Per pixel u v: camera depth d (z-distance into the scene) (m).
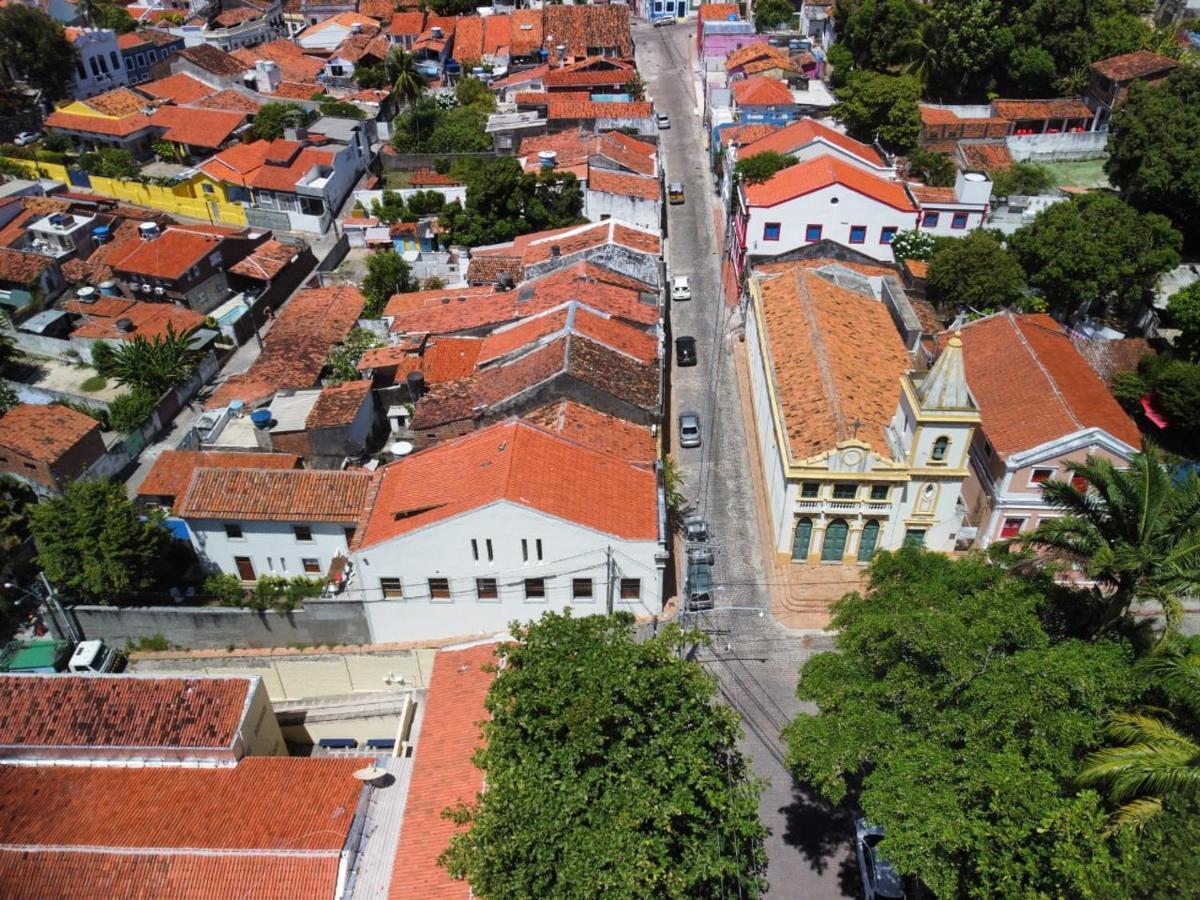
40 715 41.22
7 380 68.19
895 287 64.38
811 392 52.59
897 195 72.62
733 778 33.47
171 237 78.00
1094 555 33.97
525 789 29.11
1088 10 96.94
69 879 34.72
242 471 49.94
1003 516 49.72
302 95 109.44
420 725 41.69
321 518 48.38
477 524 43.72
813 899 37.06
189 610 47.75
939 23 98.62
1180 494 34.06
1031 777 27.95
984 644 30.95
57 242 81.88
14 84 109.94
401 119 102.56
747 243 72.25
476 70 119.75
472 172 86.25
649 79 121.81
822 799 40.78
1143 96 75.50
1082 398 50.84
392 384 60.62
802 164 74.00
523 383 53.88
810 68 112.44
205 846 35.47
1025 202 77.06
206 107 105.50
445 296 69.19
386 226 85.19
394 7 136.62
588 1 144.25
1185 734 29.98
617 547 44.62
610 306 61.84
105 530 46.62
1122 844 26.73
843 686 33.47
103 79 116.50
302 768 40.00
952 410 45.31
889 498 48.72
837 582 50.88
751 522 54.69
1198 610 49.03
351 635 48.34
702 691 32.31
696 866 29.78
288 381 61.75
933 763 29.61
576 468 47.34
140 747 40.19
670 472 52.62
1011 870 27.70
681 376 67.44
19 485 54.75
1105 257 63.31
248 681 42.16
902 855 29.09
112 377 66.62
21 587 50.72
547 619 34.81
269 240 83.81
